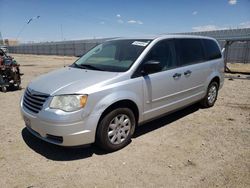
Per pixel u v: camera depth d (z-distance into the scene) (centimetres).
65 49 5538
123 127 392
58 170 332
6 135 447
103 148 377
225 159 364
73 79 378
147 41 448
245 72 1597
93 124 348
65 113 329
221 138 440
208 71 586
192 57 536
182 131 472
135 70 400
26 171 328
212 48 621
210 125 507
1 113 588
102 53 480
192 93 539
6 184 300
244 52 2655
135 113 416
